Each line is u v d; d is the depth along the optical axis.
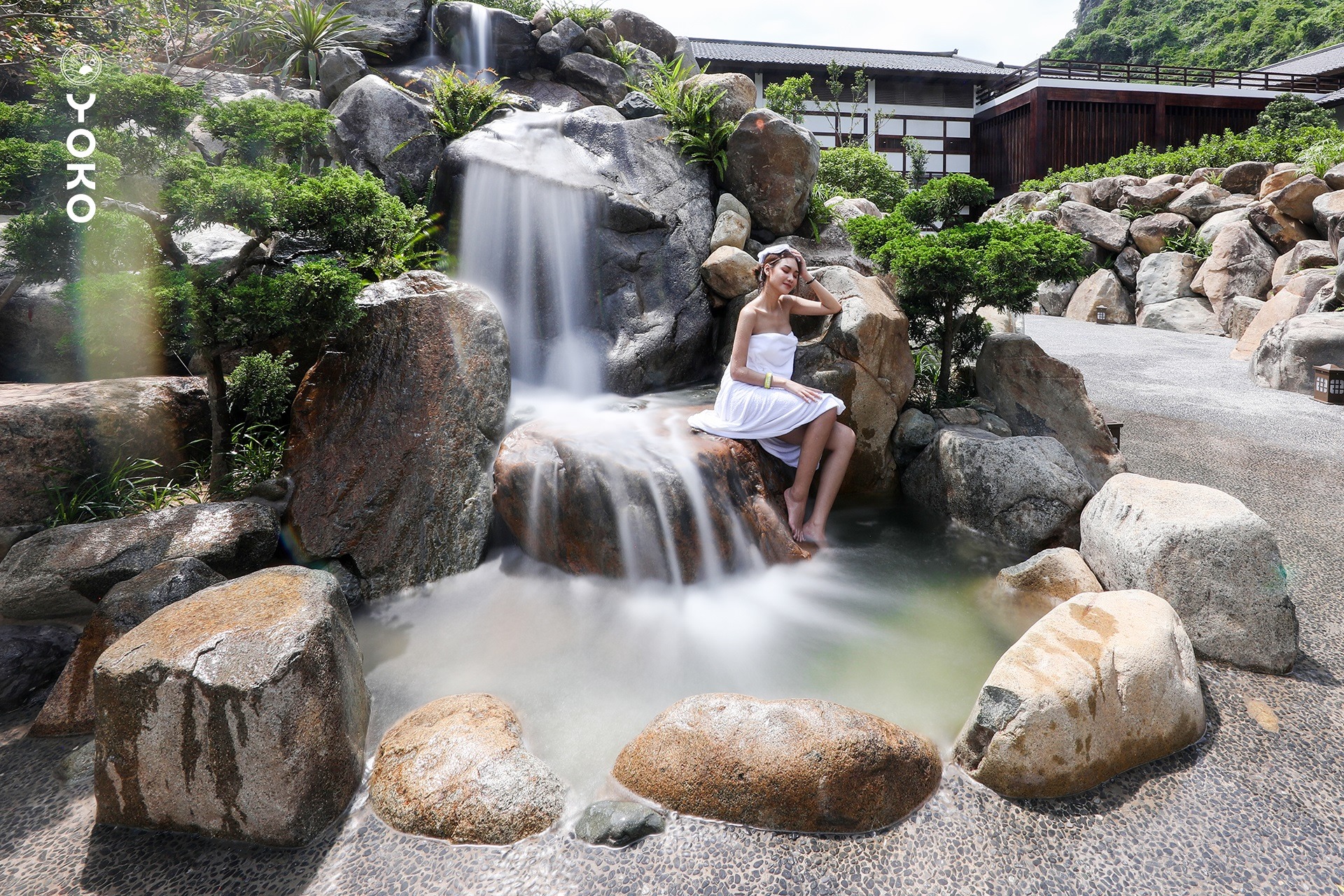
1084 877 2.08
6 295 3.92
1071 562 3.67
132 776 2.31
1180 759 2.54
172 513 3.63
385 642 3.40
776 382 4.17
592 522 3.85
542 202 6.26
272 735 2.24
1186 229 15.20
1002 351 5.46
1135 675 2.50
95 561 3.29
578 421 4.54
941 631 3.44
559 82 9.74
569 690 3.00
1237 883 2.05
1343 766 2.48
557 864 2.14
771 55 27.84
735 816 2.27
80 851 2.25
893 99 28.16
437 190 6.73
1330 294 9.48
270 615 2.54
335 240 4.32
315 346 4.83
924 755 2.43
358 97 7.14
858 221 6.58
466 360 4.42
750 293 6.21
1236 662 3.03
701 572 3.88
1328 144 15.70
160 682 2.27
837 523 4.76
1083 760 2.38
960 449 4.67
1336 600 3.62
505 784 2.33
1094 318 14.96
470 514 4.07
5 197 3.43
